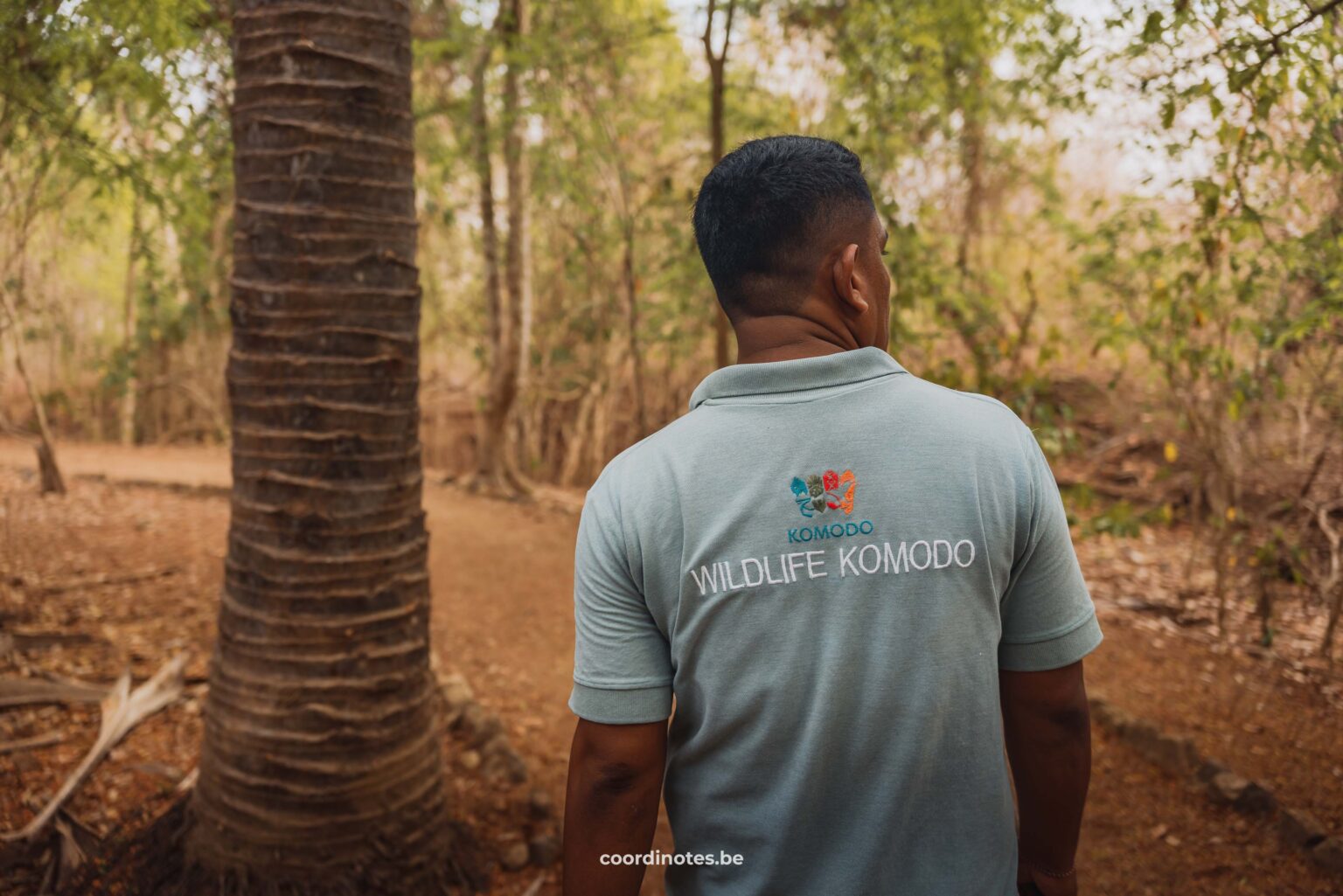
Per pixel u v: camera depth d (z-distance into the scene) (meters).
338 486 2.35
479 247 11.32
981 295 5.28
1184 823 3.02
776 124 6.36
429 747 2.58
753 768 0.99
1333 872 2.71
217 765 2.43
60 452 11.70
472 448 14.59
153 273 6.27
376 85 2.33
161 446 13.74
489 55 7.34
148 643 4.33
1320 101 2.83
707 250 1.12
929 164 6.64
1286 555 5.00
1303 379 4.57
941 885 0.98
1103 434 8.17
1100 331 5.07
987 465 0.99
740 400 1.03
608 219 9.34
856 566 0.96
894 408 1.00
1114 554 6.48
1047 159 6.66
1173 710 3.87
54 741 3.18
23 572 5.32
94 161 4.18
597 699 1.03
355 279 2.32
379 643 2.43
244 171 2.32
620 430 12.96
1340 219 3.40
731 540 0.97
